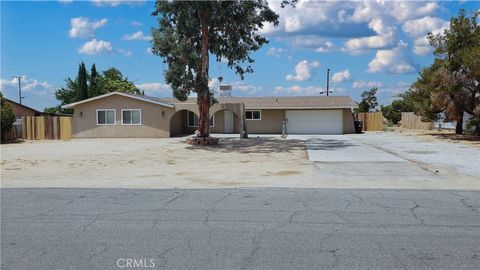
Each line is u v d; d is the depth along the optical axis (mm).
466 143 23672
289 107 36625
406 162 15680
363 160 16531
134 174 13766
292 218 7352
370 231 6523
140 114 33281
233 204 8547
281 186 10789
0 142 30594
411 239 6102
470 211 7789
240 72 26594
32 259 5445
